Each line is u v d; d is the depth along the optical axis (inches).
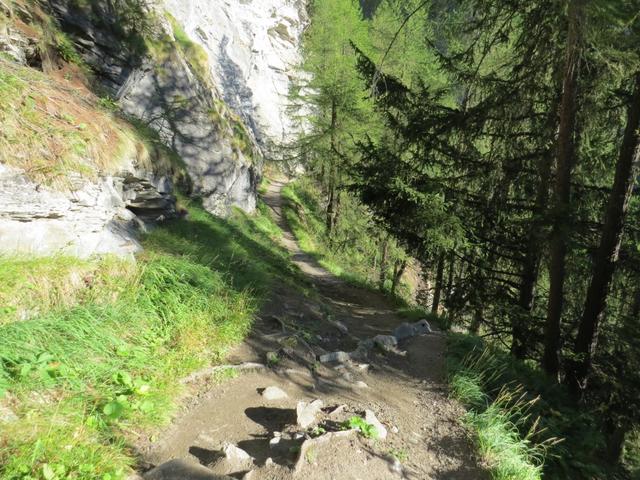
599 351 355.9
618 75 241.6
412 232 363.6
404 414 165.2
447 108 352.2
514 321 321.1
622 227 289.7
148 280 194.7
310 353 205.3
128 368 146.9
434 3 294.5
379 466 126.6
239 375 171.9
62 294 152.3
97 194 187.5
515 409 185.5
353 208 824.3
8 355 115.0
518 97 298.7
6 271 138.6
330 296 449.7
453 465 137.9
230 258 308.7
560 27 244.5
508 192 347.3
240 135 706.8
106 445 111.6
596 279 295.9
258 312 244.4
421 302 705.6
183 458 117.4
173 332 180.4
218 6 1199.6
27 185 151.6
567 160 259.3
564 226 246.5
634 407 300.7
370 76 363.6
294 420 142.6
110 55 409.4
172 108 450.0
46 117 170.7
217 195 546.9
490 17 289.3
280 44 1565.0
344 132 810.8
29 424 102.6
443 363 215.2
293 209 991.0
